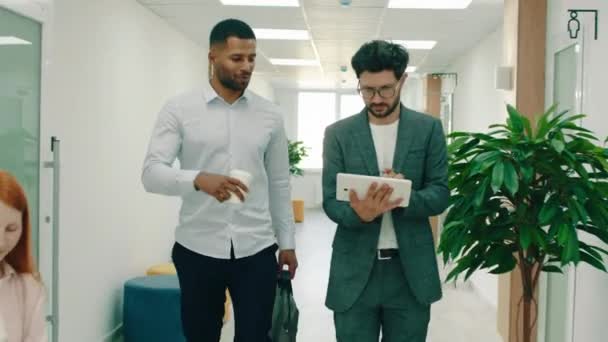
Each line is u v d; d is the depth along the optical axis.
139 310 3.87
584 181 2.17
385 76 1.86
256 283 2.11
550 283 3.47
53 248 2.66
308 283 5.98
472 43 6.50
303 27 5.78
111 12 4.04
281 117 2.23
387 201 1.81
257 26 5.74
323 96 13.48
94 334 3.79
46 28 2.72
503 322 4.12
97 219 3.80
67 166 3.34
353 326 2.02
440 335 4.28
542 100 3.82
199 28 5.72
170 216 5.57
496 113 5.46
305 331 4.39
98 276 3.84
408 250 1.95
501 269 2.45
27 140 2.60
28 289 1.55
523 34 3.82
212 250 2.08
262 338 2.12
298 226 10.40
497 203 2.35
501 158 2.16
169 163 2.04
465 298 5.42
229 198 1.87
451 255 2.33
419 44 6.69
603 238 2.24
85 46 3.59
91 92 3.69
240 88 2.03
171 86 5.57
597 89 2.75
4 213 1.44
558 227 2.12
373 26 5.68
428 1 4.69
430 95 9.04
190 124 2.06
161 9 4.88
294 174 10.91
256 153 2.12
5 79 2.41
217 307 2.18
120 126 4.22
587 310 2.82
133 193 4.51
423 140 1.97
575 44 3.18
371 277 2.00
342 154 2.04
